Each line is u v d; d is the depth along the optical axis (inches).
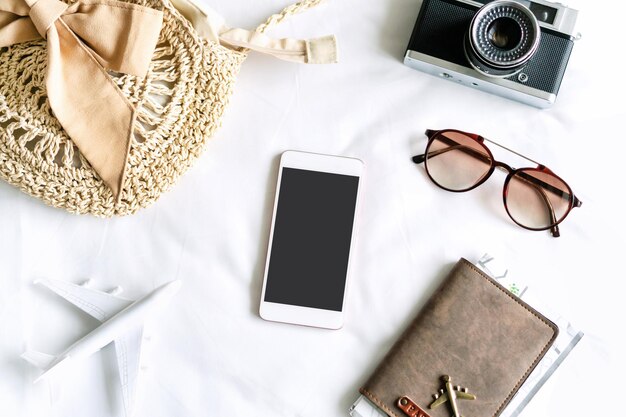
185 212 27.8
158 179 25.7
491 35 25.7
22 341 27.4
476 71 26.5
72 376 27.3
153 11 23.7
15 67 24.8
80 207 25.8
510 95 27.3
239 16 28.2
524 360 26.0
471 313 26.2
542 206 27.2
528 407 26.7
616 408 26.7
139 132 25.1
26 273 27.6
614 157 27.6
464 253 27.6
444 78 27.8
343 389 27.1
